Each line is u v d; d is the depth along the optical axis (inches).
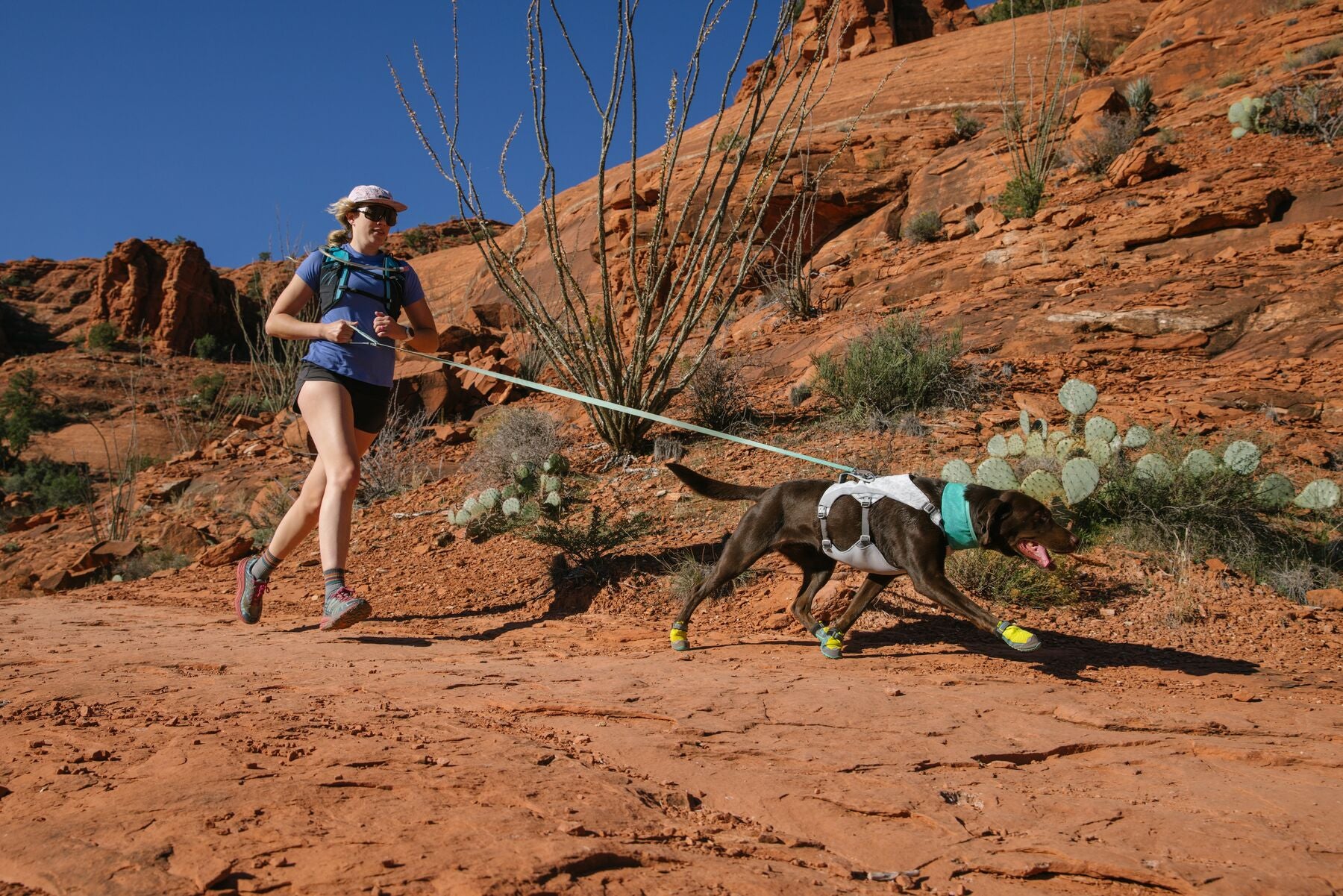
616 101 410.6
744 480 389.4
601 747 143.9
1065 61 1314.0
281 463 644.7
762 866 100.5
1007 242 711.1
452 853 95.2
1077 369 490.3
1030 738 158.9
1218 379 447.5
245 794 111.4
